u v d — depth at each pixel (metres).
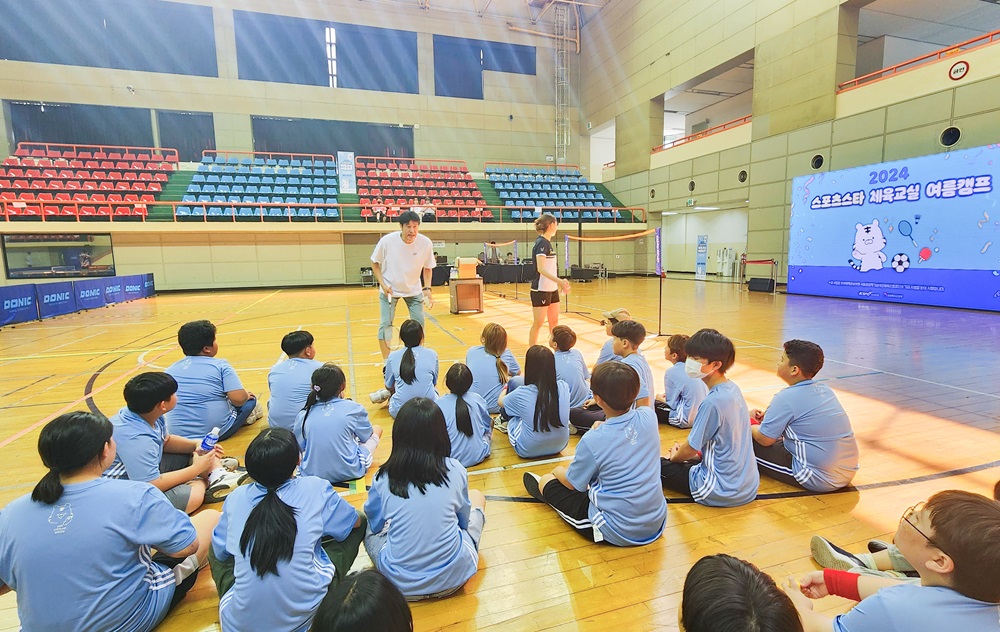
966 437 2.99
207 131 17.44
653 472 1.94
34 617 1.31
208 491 2.36
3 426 3.48
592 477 1.99
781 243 12.54
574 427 3.23
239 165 16.84
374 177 18.09
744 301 10.16
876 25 12.58
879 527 2.08
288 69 17.86
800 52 11.66
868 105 10.22
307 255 15.75
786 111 12.12
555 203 18.80
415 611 1.63
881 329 6.68
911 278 9.09
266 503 1.39
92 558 1.32
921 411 3.45
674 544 1.99
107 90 15.94
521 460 2.84
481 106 20.11
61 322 8.49
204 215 14.27
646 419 1.96
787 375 2.40
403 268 4.48
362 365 5.08
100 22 15.90
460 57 19.84
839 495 2.35
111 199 14.45
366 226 15.51
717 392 2.21
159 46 16.53
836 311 8.48
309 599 1.39
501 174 19.91
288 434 1.47
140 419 2.04
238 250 15.08
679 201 16.34
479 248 17.42
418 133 19.42
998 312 7.86
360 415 2.56
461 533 1.72
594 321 7.80
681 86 15.93
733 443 2.21
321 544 1.60
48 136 16.25
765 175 12.88
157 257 14.34
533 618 1.60
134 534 1.40
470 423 2.66
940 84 8.91
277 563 1.33
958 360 4.89
